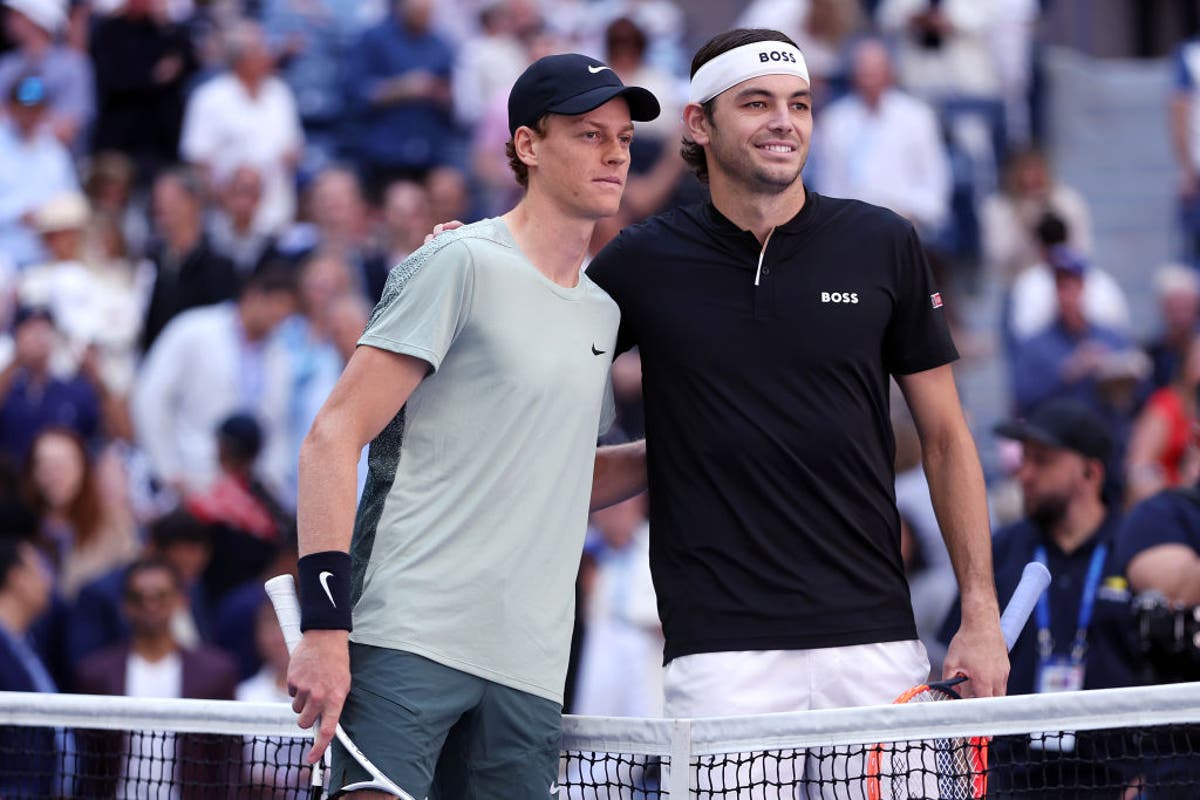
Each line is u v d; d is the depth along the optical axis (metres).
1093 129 41.00
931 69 35.56
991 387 32.09
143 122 32.00
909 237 10.53
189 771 15.37
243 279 27.62
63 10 32.75
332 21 37.12
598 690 19.80
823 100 33.31
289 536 21.02
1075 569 14.62
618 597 20.53
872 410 10.38
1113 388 26.59
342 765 9.14
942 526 10.64
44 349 24.58
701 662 10.11
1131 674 14.24
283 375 24.94
